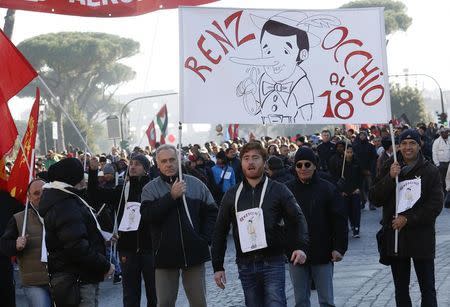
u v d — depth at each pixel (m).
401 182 9.20
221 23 9.62
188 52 9.57
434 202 9.11
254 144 8.19
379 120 9.79
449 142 26.31
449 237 18.06
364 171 25.02
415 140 9.16
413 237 9.16
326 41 9.80
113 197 11.26
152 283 10.84
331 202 9.10
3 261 10.32
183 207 9.16
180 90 9.57
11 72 10.35
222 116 9.61
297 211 8.16
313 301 11.71
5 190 10.55
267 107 9.71
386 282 12.76
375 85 9.81
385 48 9.83
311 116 9.77
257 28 9.69
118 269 15.34
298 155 9.16
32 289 9.70
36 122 10.40
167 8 10.86
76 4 10.82
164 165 9.30
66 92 85.06
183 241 9.07
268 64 9.70
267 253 8.06
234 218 8.25
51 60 84.12
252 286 8.12
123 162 21.09
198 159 21.91
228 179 21.09
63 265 7.93
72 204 7.91
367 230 20.92
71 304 7.89
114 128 35.59
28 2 10.77
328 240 9.12
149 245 10.80
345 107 9.80
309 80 9.78
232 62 9.64
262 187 8.18
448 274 12.89
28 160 10.34
